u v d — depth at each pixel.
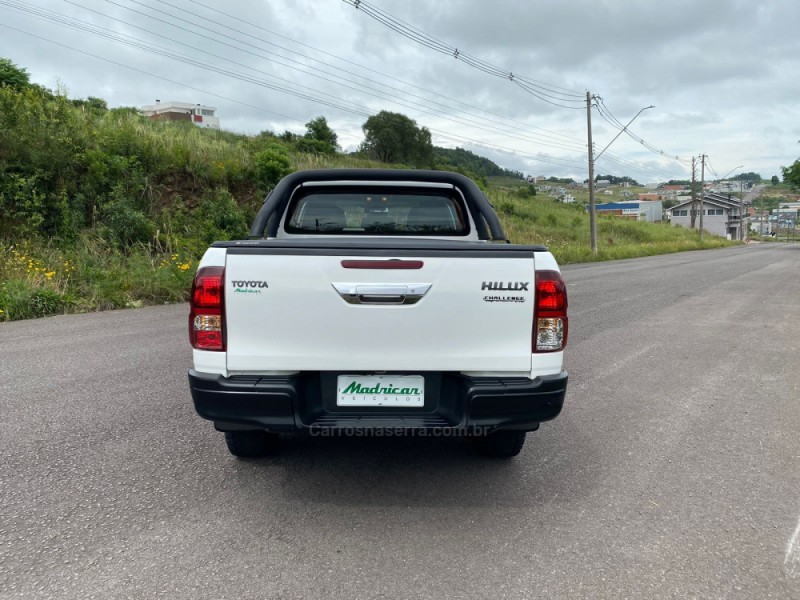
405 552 2.56
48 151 12.78
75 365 5.73
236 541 2.62
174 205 15.01
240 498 3.05
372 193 4.48
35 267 10.03
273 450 3.66
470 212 4.48
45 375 5.35
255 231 4.11
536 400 2.86
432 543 2.64
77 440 3.80
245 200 17.20
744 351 6.88
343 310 2.76
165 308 9.59
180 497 3.04
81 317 8.63
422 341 2.80
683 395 5.07
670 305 11.02
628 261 28.66
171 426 4.07
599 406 4.75
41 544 2.56
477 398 2.80
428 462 3.59
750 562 2.51
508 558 2.52
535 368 2.88
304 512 2.91
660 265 24.58
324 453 3.71
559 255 27.00
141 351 6.35
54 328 7.71
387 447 3.84
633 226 53.12
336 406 2.90
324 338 2.78
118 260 11.67
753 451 3.80
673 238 54.06
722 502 3.08
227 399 2.78
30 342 6.80
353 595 2.24
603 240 39.25
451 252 2.77
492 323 2.82
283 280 2.75
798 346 7.18
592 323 8.87
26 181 12.17
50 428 4.00
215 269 2.77
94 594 2.21
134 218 12.88
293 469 3.44
